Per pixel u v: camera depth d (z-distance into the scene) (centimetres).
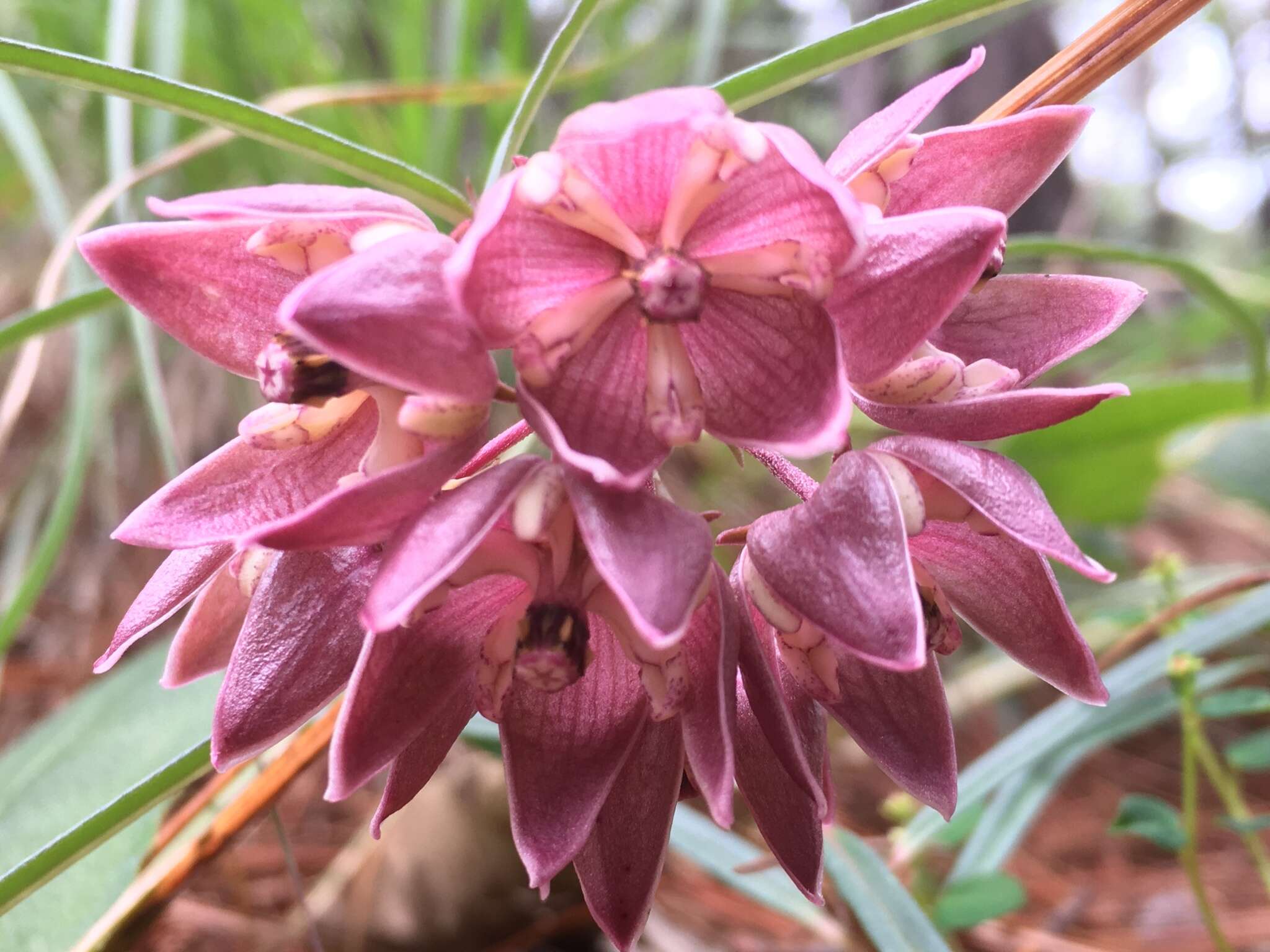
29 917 7
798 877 5
